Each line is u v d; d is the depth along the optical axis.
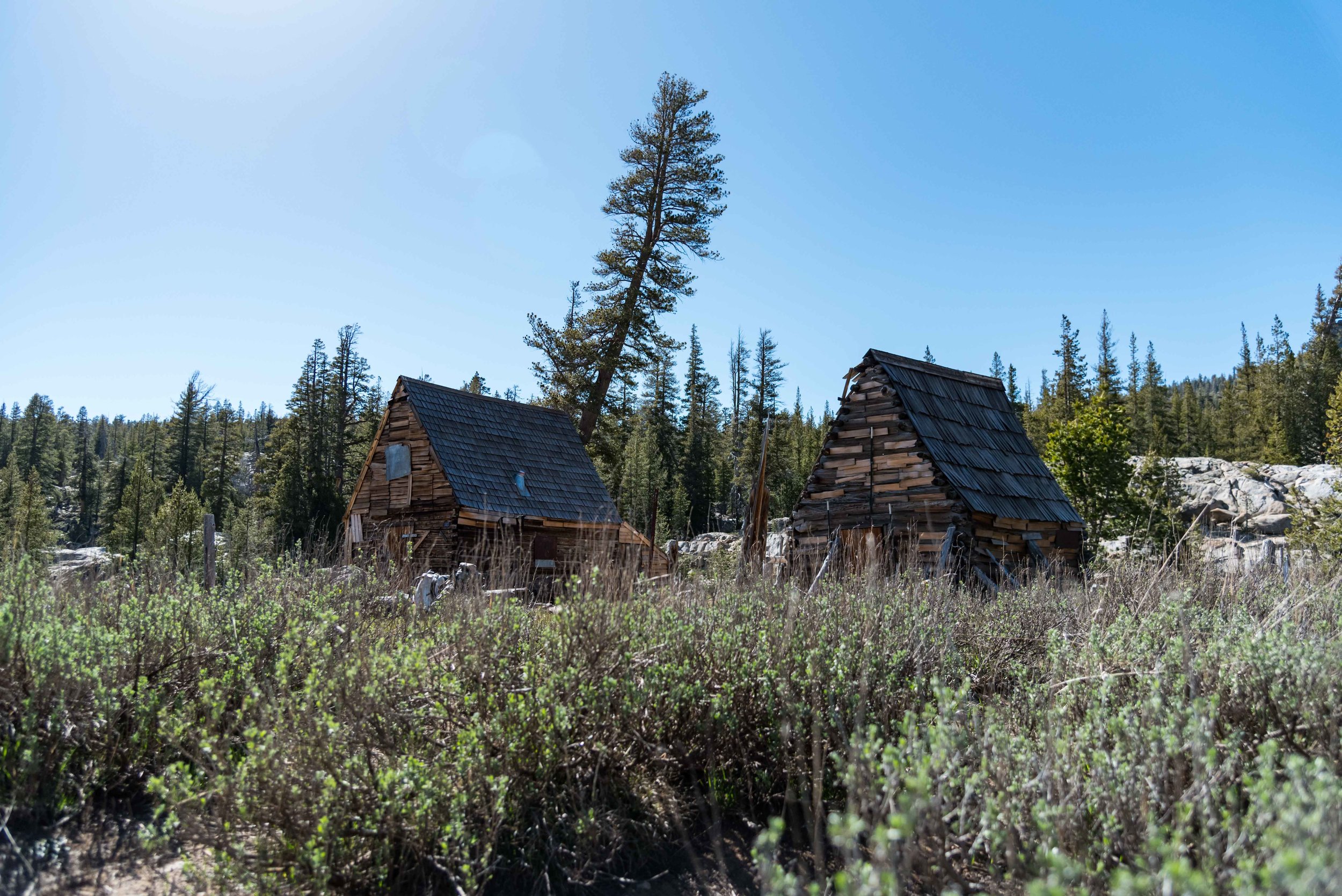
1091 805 3.26
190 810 3.87
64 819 4.25
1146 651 4.98
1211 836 2.95
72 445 98.94
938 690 3.65
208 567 8.48
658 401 61.56
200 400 72.44
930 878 3.24
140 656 5.18
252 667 5.29
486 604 5.84
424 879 3.82
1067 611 7.25
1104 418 25.36
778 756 4.77
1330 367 62.59
